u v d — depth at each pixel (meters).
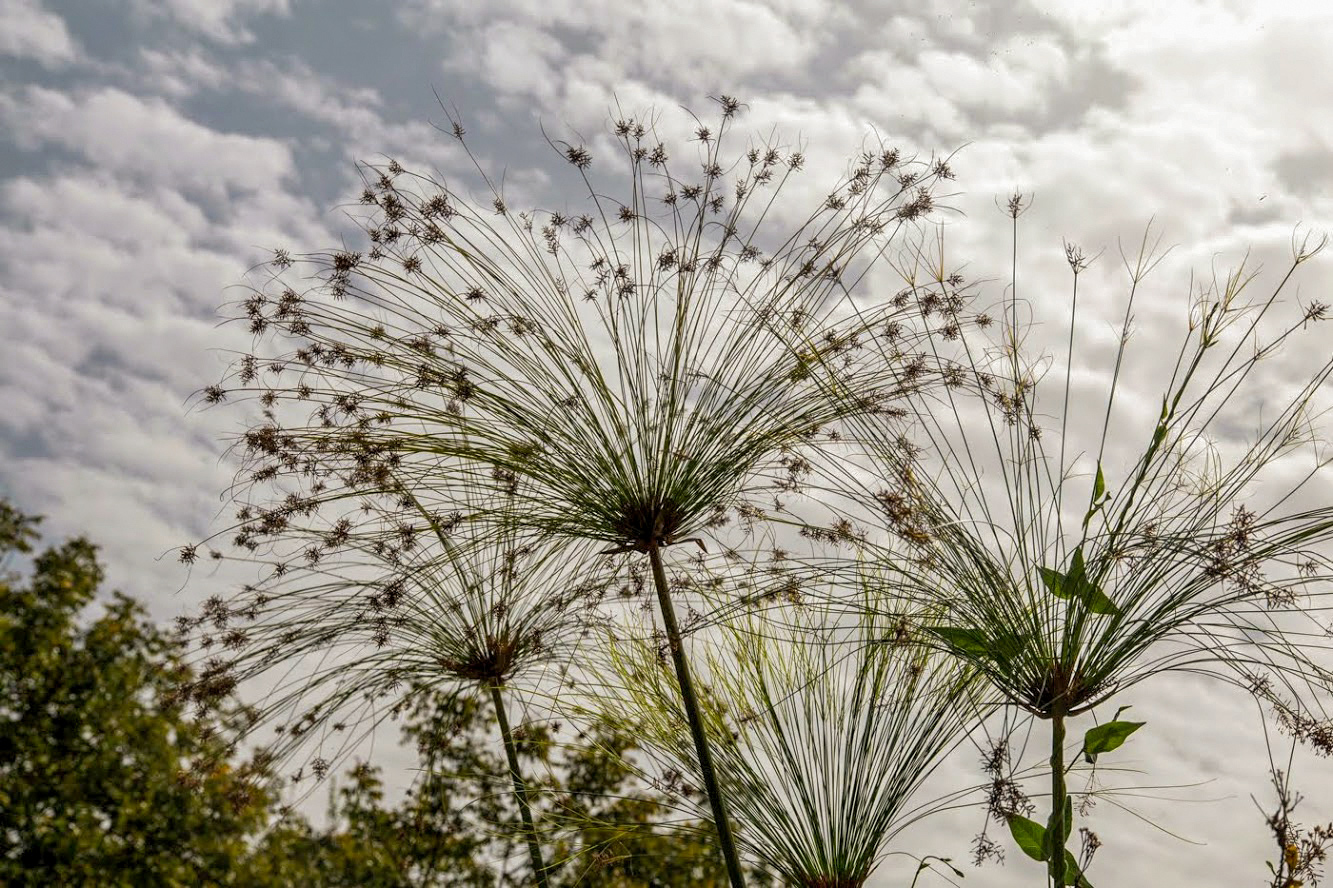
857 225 2.95
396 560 3.08
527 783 3.26
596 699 3.25
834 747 2.89
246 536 2.91
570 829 3.10
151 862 5.42
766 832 2.87
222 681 2.85
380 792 3.55
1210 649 2.27
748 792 2.92
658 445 2.90
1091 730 2.36
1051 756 2.33
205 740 2.89
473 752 3.48
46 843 6.30
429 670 3.20
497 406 2.90
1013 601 2.43
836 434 3.02
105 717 6.00
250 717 2.93
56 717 6.38
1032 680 2.38
